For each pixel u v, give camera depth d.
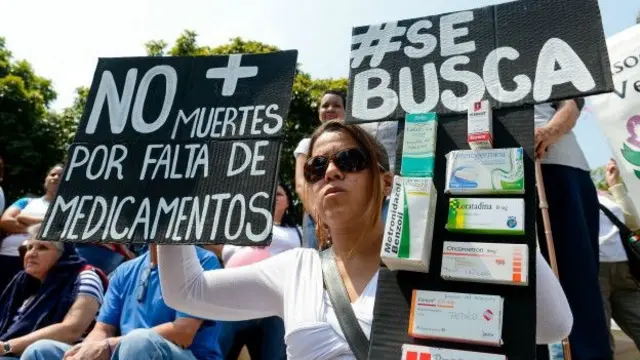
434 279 1.65
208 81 2.23
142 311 3.11
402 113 1.95
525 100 1.81
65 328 3.46
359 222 1.96
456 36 2.00
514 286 1.57
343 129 2.03
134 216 2.05
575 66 1.80
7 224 5.04
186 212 2.01
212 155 2.09
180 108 2.21
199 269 2.09
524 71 1.85
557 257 2.98
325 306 1.83
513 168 1.68
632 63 3.42
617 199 4.17
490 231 1.64
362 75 2.07
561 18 1.87
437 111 1.90
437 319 1.58
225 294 2.04
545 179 3.11
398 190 1.72
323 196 1.93
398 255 1.64
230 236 1.92
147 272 3.21
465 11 2.03
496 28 1.95
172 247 2.04
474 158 1.73
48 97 19.67
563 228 3.00
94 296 3.65
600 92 1.73
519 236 1.62
